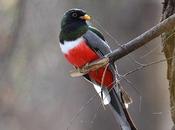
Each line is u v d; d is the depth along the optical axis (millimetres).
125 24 16375
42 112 18109
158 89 16438
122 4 16375
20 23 15922
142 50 15758
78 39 9383
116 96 8789
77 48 9336
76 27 9469
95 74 9031
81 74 8789
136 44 7965
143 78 16328
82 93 16953
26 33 15914
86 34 9383
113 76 8977
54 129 18406
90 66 8609
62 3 16094
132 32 16391
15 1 16062
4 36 15922
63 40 9523
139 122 16141
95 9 16219
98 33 9617
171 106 8734
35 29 15945
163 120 16422
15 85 16000
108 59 8141
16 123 17328
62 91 16859
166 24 7875
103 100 8516
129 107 16172
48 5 15992
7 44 15922
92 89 16922
